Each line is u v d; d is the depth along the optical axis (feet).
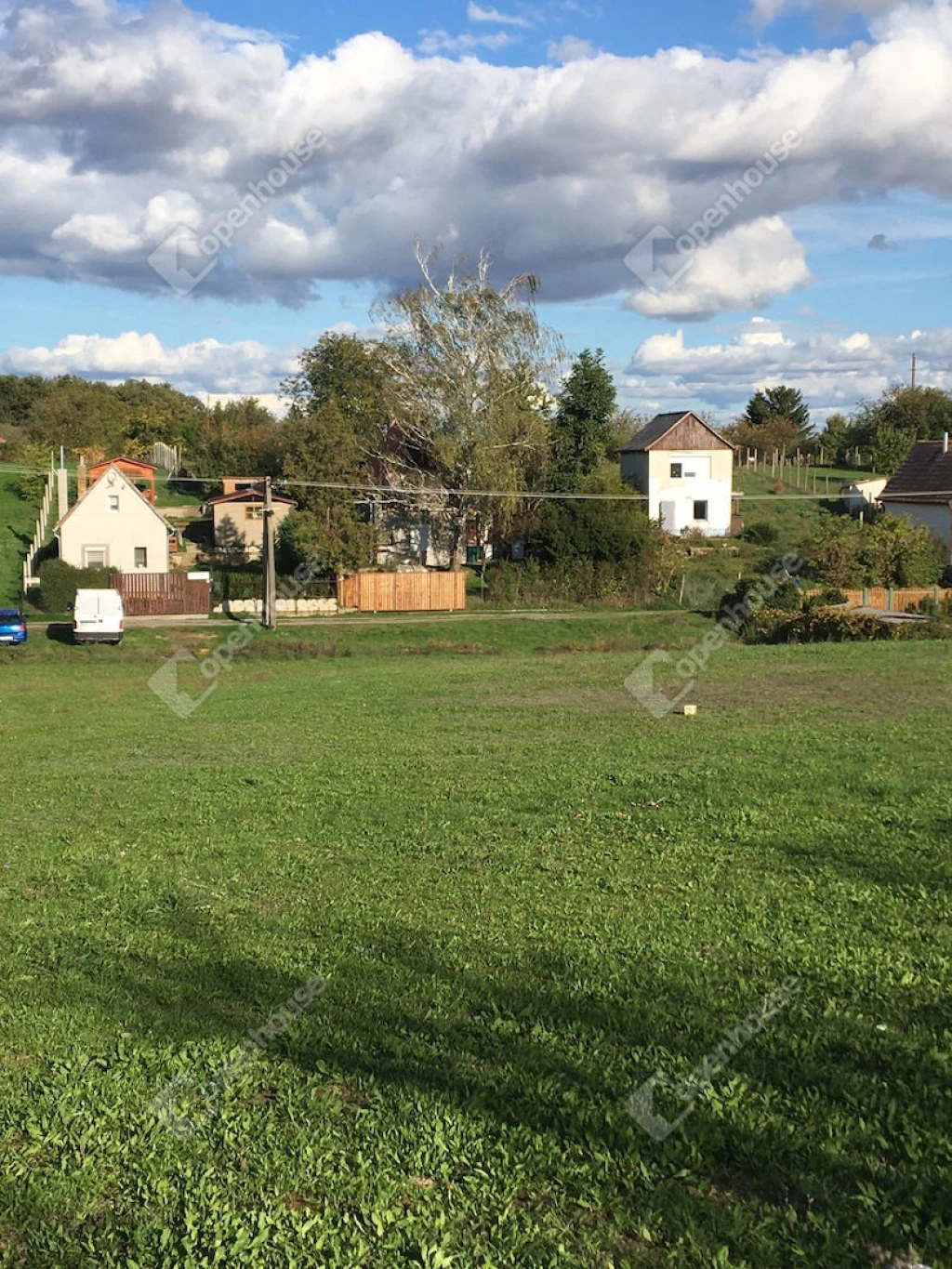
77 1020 26.58
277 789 57.16
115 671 137.28
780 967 27.25
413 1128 20.24
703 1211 17.19
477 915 33.45
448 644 154.81
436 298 196.24
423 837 44.60
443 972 28.48
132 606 194.59
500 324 196.13
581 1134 19.70
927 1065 21.36
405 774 59.62
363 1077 22.57
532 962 28.71
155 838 47.19
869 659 112.78
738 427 366.43
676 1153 18.78
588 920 32.17
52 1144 20.51
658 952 28.91
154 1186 18.88
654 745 66.18
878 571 187.01
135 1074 23.27
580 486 216.74
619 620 175.73
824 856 37.93
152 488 264.93
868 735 65.46
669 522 241.76
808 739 64.95
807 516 253.85
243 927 33.81
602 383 229.04
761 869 36.78
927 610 166.81
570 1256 16.33
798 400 392.06
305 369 268.41
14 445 328.90
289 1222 17.67
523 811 48.65
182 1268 16.71
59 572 193.26
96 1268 16.96
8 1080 23.38
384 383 201.46
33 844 47.16
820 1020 23.86
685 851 39.75
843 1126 19.33
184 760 70.23
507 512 199.52
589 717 82.33
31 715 100.68
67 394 347.15
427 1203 17.95
